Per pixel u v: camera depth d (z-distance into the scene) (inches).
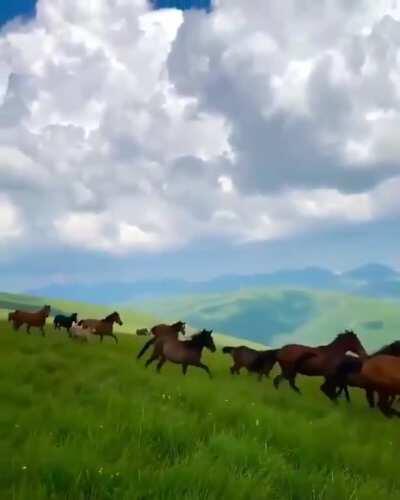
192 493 225.8
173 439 318.3
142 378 606.5
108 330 1214.9
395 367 593.6
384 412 601.9
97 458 259.0
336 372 685.3
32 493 215.8
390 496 276.5
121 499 220.8
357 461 338.6
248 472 261.6
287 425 396.5
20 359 654.5
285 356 735.7
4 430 319.0
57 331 1429.6
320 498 258.5
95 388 508.7
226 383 680.4
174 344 790.5
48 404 390.9
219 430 359.9
